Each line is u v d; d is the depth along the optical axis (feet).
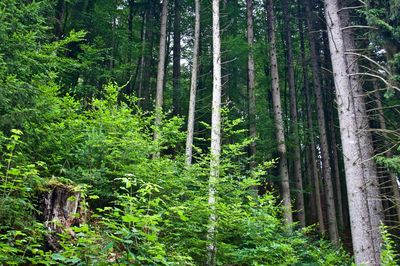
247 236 24.94
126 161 26.96
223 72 68.08
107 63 67.67
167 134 33.01
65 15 62.34
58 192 18.17
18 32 24.88
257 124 54.44
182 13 79.82
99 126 27.99
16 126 21.15
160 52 54.19
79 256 11.53
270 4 63.46
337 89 25.95
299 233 30.89
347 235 65.62
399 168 27.25
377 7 34.45
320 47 74.23
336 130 82.79
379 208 30.30
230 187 26.66
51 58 28.37
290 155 58.54
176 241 21.04
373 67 43.16
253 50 59.00
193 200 24.29
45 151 24.67
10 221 15.65
